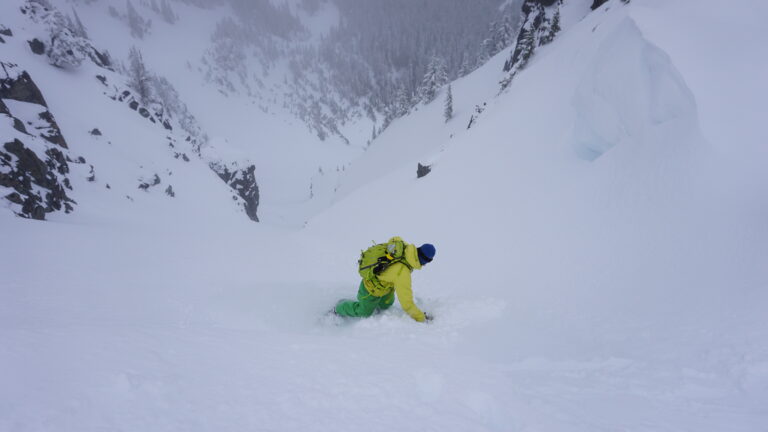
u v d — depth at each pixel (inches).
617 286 167.0
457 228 363.6
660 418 72.2
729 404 77.7
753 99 187.8
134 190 1087.6
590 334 132.0
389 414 64.7
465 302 178.4
